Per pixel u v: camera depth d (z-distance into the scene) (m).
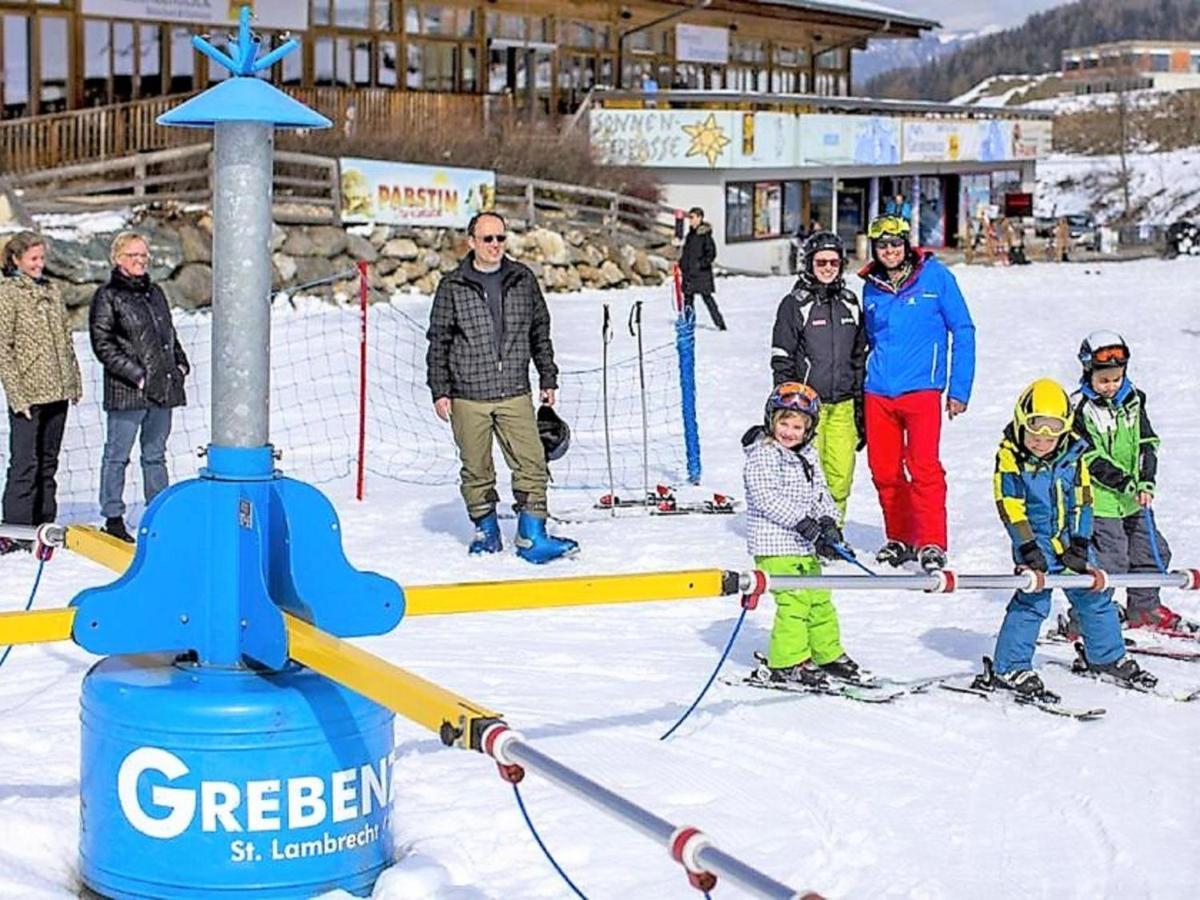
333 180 26.86
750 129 39.78
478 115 35.78
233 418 4.62
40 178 25.17
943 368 9.69
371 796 4.62
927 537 9.56
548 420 9.98
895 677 7.13
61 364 9.78
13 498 9.73
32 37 29.03
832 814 5.38
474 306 9.67
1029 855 5.05
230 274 4.58
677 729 6.26
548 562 9.67
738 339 23.33
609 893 4.64
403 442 15.13
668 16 43.53
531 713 6.45
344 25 35.03
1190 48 165.00
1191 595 8.71
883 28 51.50
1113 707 6.69
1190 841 5.17
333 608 4.76
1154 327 23.98
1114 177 84.00
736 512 11.45
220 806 4.43
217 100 4.52
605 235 33.03
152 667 4.66
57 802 5.23
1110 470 7.55
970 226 47.34
